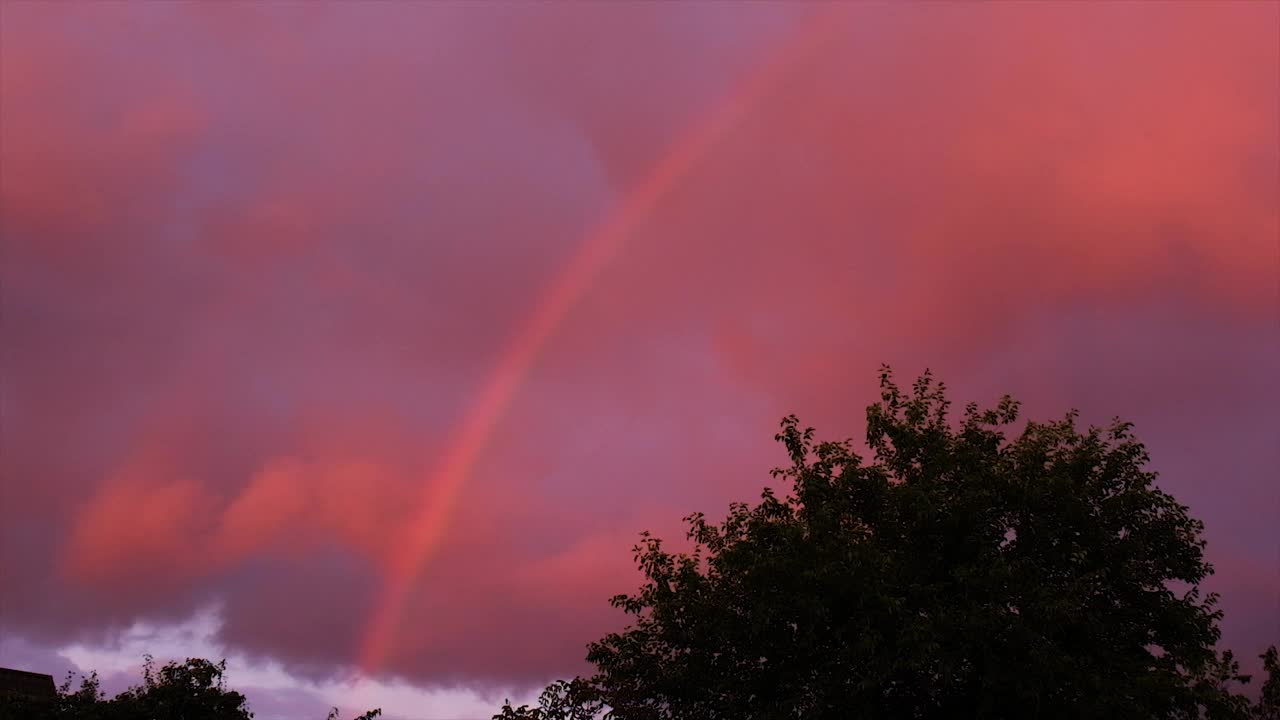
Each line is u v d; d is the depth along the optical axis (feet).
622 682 75.61
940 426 82.02
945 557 72.95
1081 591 68.39
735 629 72.08
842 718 67.05
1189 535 75.61
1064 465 76.54
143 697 113.50
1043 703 65.51
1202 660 71.82
